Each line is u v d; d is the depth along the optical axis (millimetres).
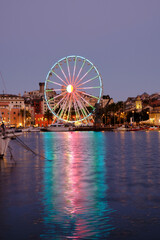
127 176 30047
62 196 21859
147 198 21094
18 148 66312
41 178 28969
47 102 177000
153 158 46062
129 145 74875
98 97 174375
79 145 76688
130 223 15969
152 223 15922
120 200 20625
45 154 52875
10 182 27047
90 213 17719
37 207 19016
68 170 34062
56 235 14539
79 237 14297
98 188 24516
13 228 15430
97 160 43688
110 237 14289
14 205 19484
